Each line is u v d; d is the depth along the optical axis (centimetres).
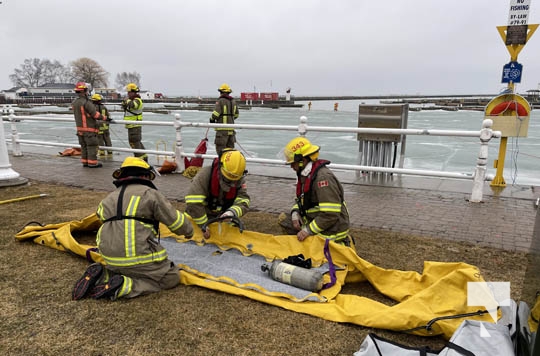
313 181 346
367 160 727
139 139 948
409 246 399
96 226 425
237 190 383
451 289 267
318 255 340
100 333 248
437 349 233
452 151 1280
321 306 276
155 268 300
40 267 343
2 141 659
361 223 472
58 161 941
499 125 619
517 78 608
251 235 375
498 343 202
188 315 270
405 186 651
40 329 252
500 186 638
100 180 723
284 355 231
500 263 357
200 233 396
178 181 712
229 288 299
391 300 302
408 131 571
